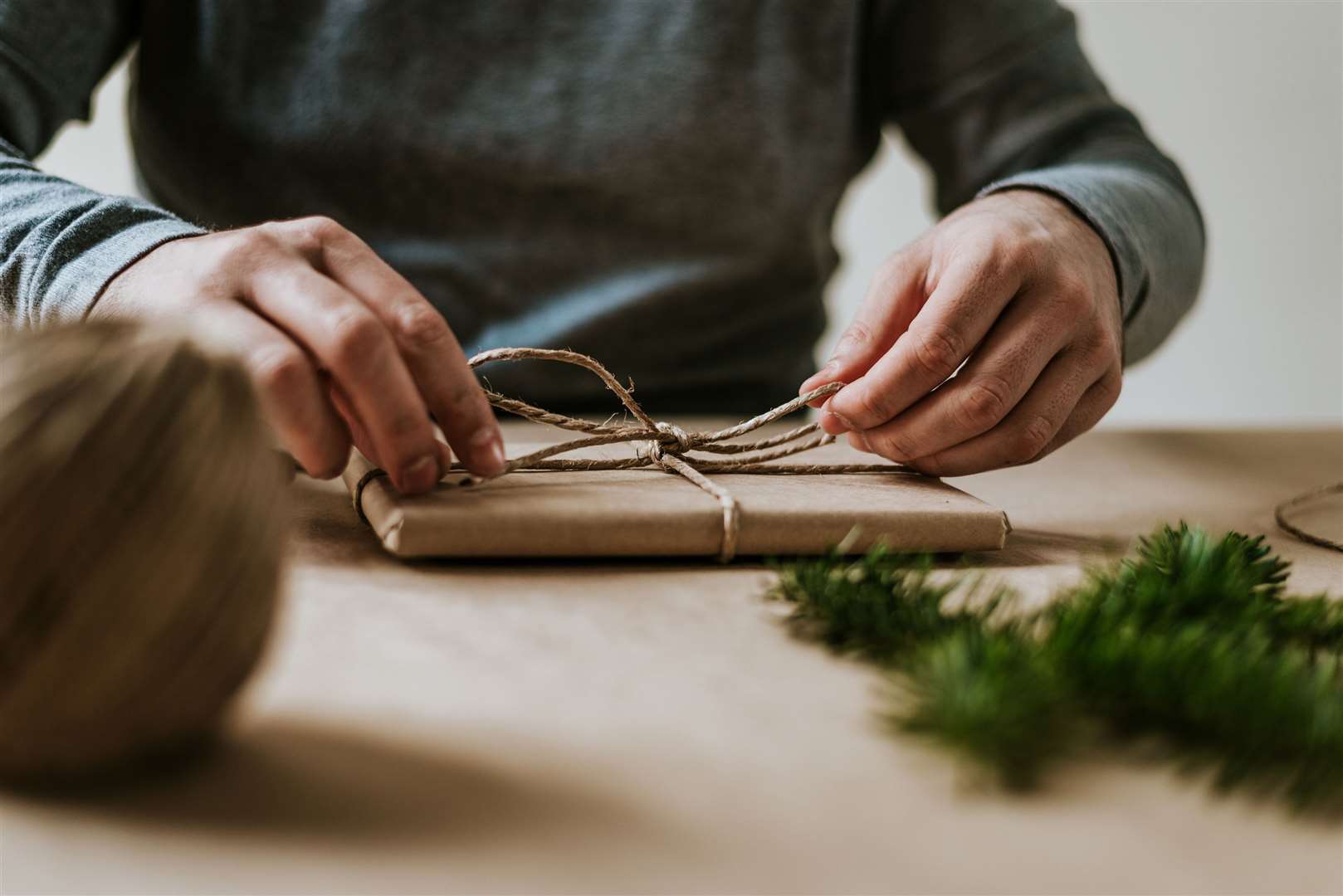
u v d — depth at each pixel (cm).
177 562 25
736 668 38
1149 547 50
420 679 35
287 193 98
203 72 98
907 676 34
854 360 63
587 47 100
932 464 62
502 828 27
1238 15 183
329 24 97
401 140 97
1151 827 28
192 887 24
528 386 100
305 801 27
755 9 104
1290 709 30
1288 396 196
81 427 24
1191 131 188
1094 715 33
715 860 26
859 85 113
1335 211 188
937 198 116
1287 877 26
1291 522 68
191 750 29
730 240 103
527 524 49
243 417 27
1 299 61
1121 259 71
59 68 92
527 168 99
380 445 49
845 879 25
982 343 61
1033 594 49
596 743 31
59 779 27
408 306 52
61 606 24
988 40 106
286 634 39
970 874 26
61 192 65
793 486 58
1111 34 187
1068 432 68
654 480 57
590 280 101
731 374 106
